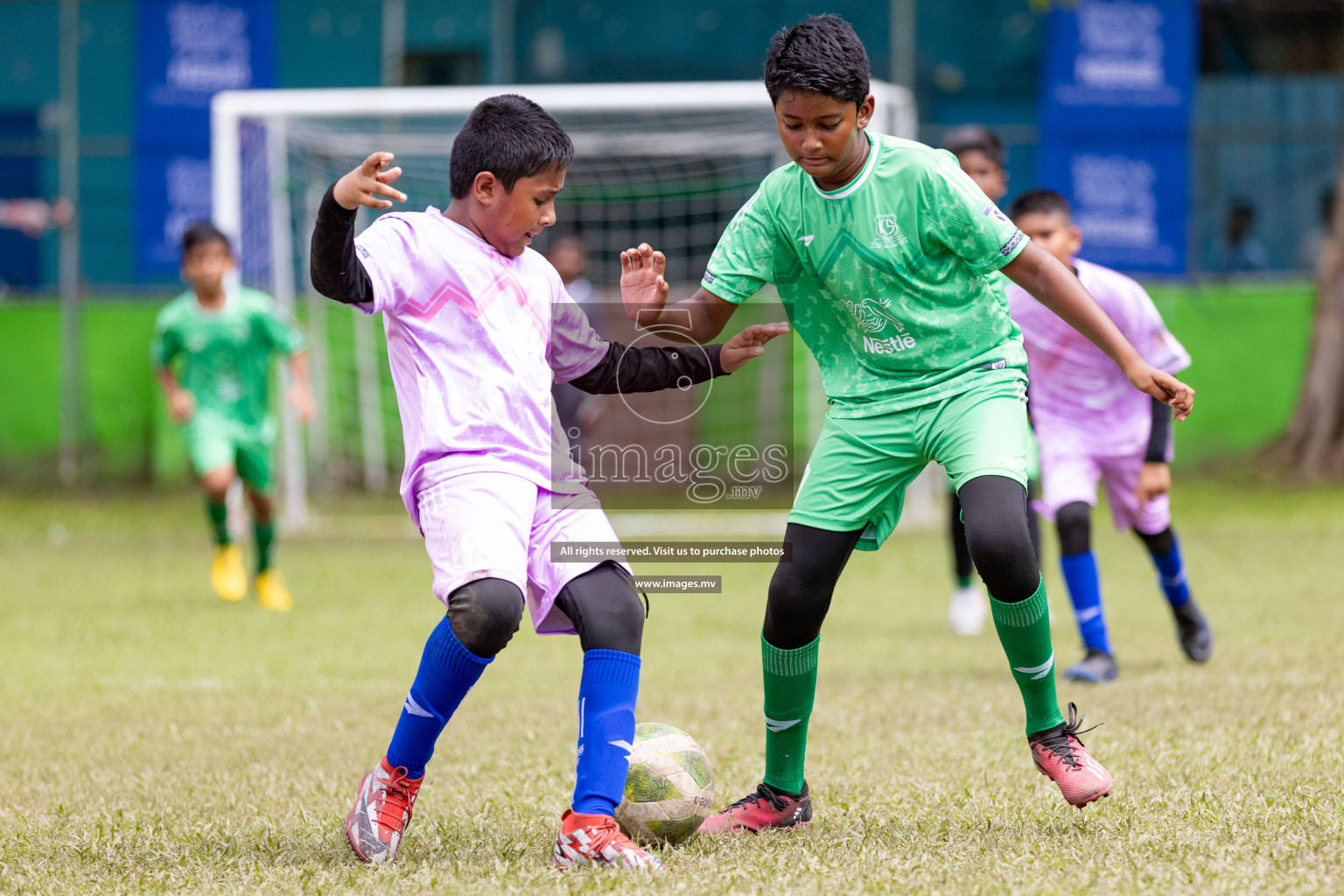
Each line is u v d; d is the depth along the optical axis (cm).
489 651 1151
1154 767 1459
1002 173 2286
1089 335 1245
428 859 1171
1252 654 2283
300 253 5256
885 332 1268
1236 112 5897
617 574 1213
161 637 2708
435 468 1184
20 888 1108
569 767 1557
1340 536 4141
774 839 1236
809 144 1202
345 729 1831
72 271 5772
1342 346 5544
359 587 3481
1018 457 1241
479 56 6066
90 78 5962
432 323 1198
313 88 6019
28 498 5581
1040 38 5912
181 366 3167
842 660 2398
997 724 1764
